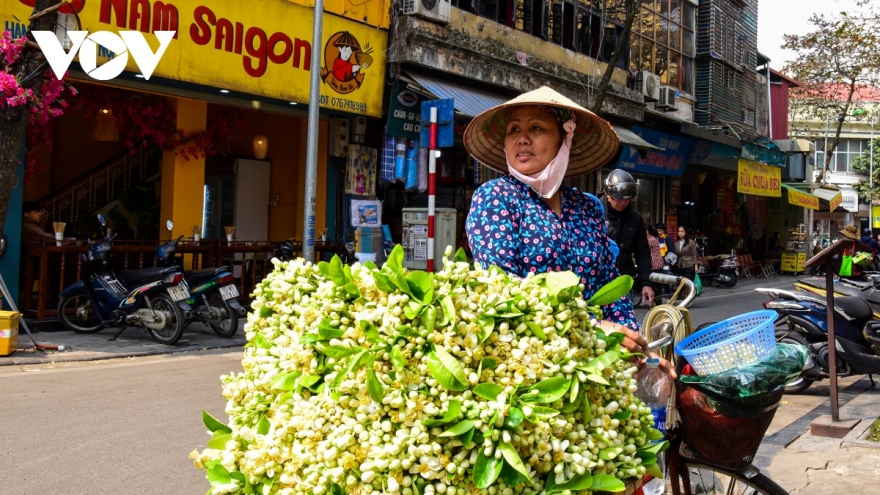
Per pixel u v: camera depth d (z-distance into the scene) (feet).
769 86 86.22
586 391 6.38
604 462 6.28
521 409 5.81
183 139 35.55
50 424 17.22
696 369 8.79
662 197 67.41
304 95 35.29
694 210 76.18
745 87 78.23
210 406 19.33
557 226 8.34
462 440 5.72
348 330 6.15
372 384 5.73
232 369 24.36
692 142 66.03
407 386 5.85
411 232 38.04
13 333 25.09
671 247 54.08
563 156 8.45
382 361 5.96
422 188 42.45
